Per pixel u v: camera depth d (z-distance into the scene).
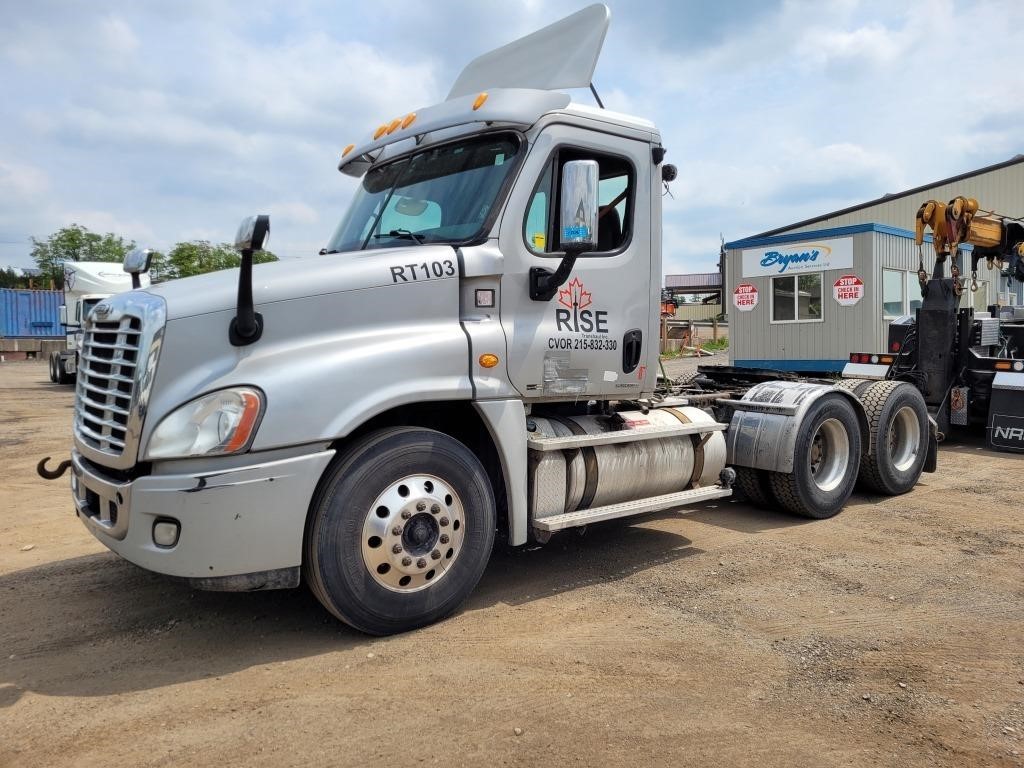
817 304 17.27
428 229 4.60
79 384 4.25
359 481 3.73
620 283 4.92
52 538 5.90
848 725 3.07
